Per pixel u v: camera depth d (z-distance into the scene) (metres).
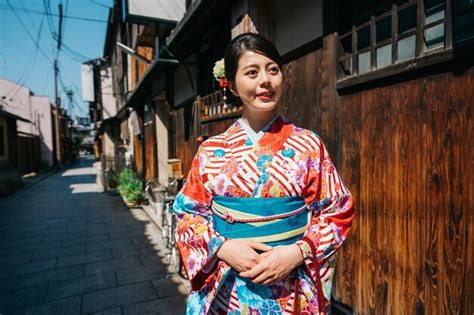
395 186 2.02
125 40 14.18
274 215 1.20
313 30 2.71
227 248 1.17
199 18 3.95
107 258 4.86
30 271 4.38
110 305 3.43
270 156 1.24
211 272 1.30
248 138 1.33
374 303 2.22
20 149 20.58
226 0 3.37
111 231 6.46
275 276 1.11
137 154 11.84
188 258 1.31
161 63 5.55
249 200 1.21
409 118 1.91
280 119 1.37
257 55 1.23
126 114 15.62
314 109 2.72
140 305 3.42
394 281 2.05
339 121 2.46
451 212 1.69
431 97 1.78
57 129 27.25
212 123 4.71
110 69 20.56
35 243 5.73
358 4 2.38
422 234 1.85
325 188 1.26
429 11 1.86
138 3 5.09
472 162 1.58
